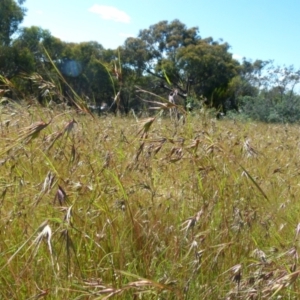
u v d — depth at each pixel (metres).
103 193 2.74
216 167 3.12
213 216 2.94
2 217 2.71
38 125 2.20
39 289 2.26
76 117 2.96
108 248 2.71
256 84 24.81
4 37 35.78
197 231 2.76
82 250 2.66
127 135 3.45
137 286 2.18
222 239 2.78
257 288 2.30
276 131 7.65
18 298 2.33
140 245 2.80
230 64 33.84
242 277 2.48
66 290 2.32
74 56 38.31
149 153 2.83
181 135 3.07
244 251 2.82
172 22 37.38
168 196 3.11
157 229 2.85
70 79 28.16
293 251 2.38
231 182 3.15
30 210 2.66
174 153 2.83
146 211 2.89
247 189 3.21
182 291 2.41
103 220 2.80
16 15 36.56
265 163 4.27
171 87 3.06
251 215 2.85
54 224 2.57
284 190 3.75
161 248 2.70
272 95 23.48
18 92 3.38
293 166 4.56
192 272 2.48
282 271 2.26
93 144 3.12
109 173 2.89
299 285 2.49
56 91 2.94
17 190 2.83
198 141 2.82
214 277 2.67
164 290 2.38
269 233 3.00
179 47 37.31
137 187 2.97
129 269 2.53
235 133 4.46
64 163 3.02
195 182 3.05
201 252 2.52
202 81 33.81
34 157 3.07
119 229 2.81
